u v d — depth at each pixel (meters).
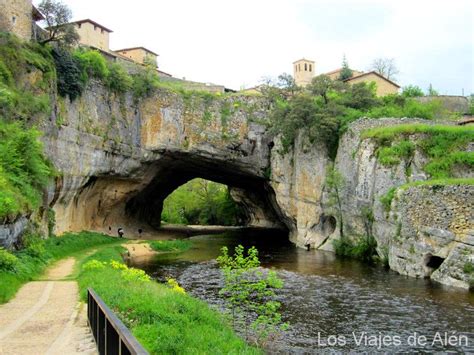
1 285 14.12
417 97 47.72
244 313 16.08
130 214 51.78
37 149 24.95
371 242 30.20
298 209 41.56
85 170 37.38
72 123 34.94
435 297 18.33
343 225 34.47
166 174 53.50
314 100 41.12
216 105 47.78
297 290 20.30
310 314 16.28
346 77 62.72
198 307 12.63
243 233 56.94
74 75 35.12
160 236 49.78
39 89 29.59
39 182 24.83
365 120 34.12
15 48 28.28
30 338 9.20
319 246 38.28
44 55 32.09
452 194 21.58
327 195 37.00
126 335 4.86
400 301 17.86
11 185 20.88
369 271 25.25
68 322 10.66
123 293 12.44
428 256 22.56
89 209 42.44
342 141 36.00
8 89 25.17
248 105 48.69
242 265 14.85
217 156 47.69
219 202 82.69
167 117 45.81
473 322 14.93
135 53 64.56
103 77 40.03
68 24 34.53
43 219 28.45
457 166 26.38
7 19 30.19
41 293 14.78
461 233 21.00
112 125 41.25
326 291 20.00
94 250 31.89
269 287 20.75
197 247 40.78
